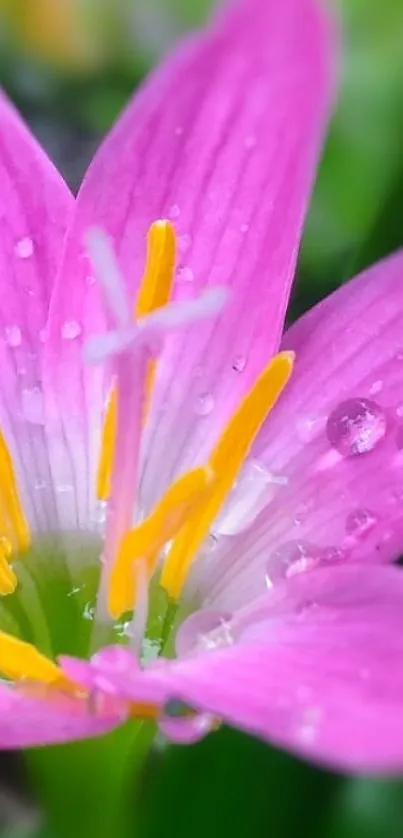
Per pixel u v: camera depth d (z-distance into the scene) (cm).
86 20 14
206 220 10
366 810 10
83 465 10
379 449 10
